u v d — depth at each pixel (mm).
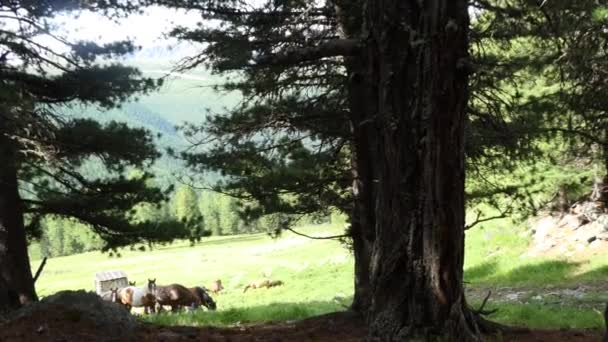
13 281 11781
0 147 11164
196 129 11359
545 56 10992
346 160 12258
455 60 6793
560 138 14195
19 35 11969
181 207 113250
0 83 11352
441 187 6922
